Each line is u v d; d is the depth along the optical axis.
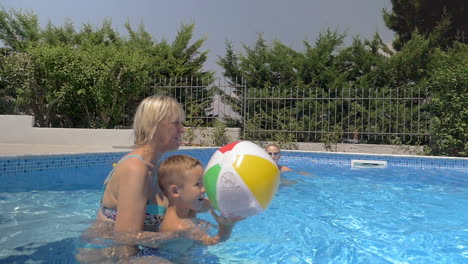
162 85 15.92
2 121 11.78
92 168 7.32
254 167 1.88
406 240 3.25
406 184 6.48
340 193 5.58
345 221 3.91
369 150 12.16
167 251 2.17
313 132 13.04
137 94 14.28
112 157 8.20
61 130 11.44
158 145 2.15
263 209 1.93
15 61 13.31
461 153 9.84
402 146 11.64
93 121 14.39
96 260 2.09
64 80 13.64
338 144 12.55
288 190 5.79
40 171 6.73
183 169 2.15
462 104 9.80
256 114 13.67
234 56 16.45
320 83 14.88
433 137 10.76
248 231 3.33
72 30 18.64
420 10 21.44
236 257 2.62
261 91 13.95
